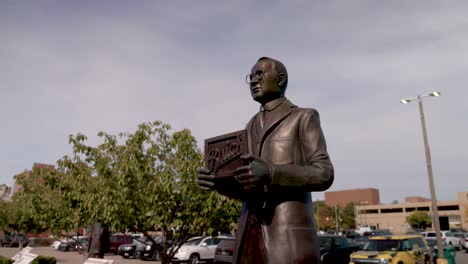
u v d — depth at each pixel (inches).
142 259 936.3
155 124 292.7
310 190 114.3
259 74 132.6
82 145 355.9
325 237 653.3
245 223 122.3
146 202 280.2
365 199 4525.1
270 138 126.4
